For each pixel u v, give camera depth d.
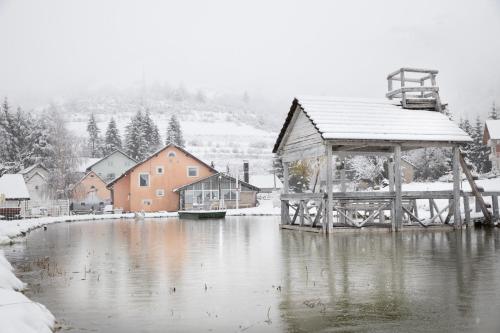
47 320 6.31
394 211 21.05
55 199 65.94
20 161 85.38
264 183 80.88
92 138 130.75
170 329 6.34
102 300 8.00
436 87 23.16
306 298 7.96
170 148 57.09
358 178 62.19
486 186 38.66
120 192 57.62
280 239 18.67
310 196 21.94
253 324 6.50
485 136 79.19
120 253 14.62
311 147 21.98
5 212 47.34
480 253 13.21
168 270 11.05
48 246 17.30
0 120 91.38
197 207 55.75
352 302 7.62
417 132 21.00
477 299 7.70
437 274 9.98
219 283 9.35
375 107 22.38
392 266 11.12
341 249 14.66
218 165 120.69
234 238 19.61
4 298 6.54
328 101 22.08
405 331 6.09
